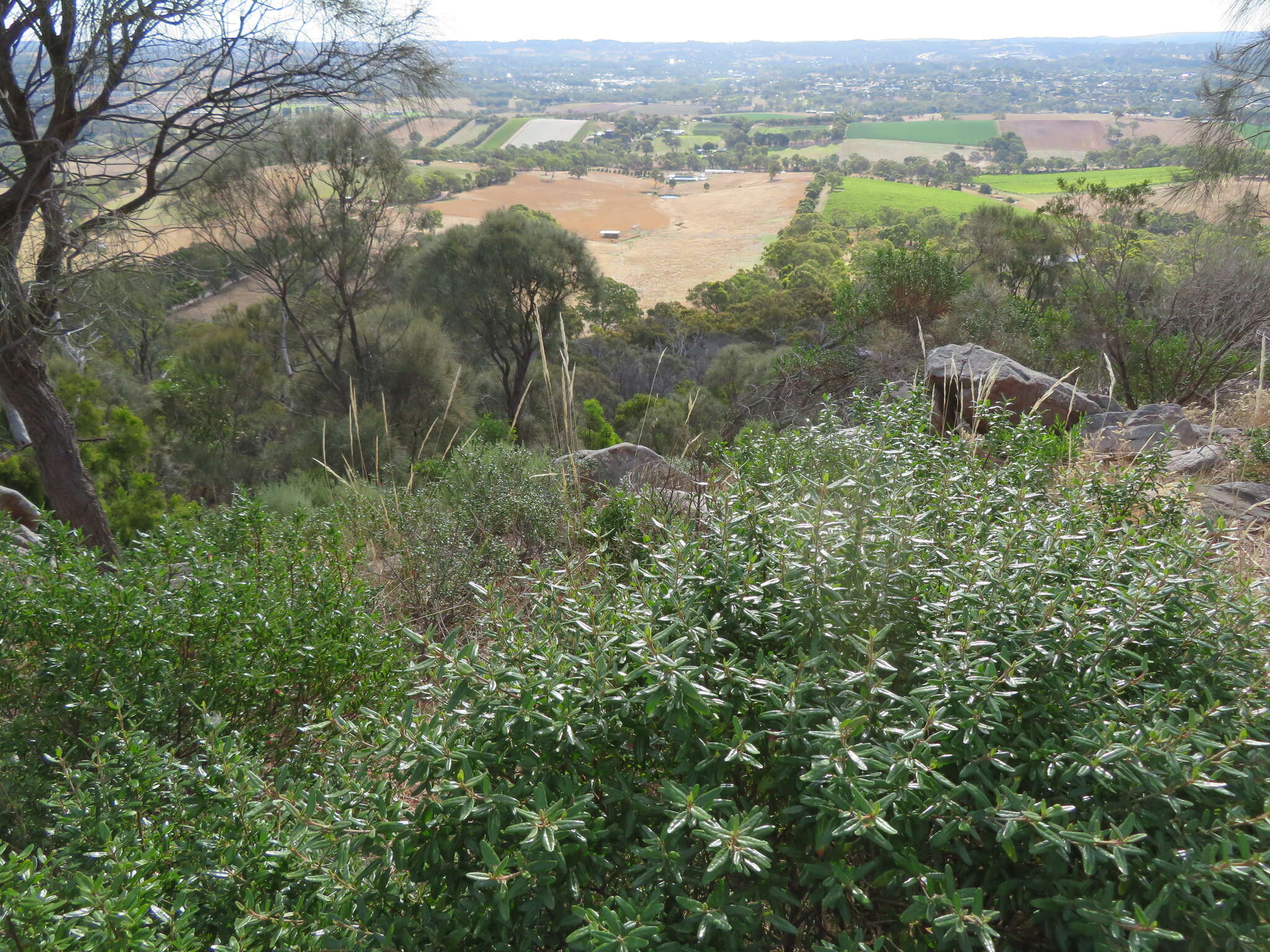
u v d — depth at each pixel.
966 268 15.67
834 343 12.27
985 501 1.99
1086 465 2.89
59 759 1.71
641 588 1.61
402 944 1.25
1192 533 1.76
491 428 9.22
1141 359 11.11
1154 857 1.16
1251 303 10.73
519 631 1.56
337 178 12.83
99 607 2.14
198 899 1.52
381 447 9.73
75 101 5.21
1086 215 12.52
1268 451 4.36
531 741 1.31
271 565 2.84
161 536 2.71
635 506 2.83
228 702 2.27
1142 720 1.31
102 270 5.15
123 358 14.41
